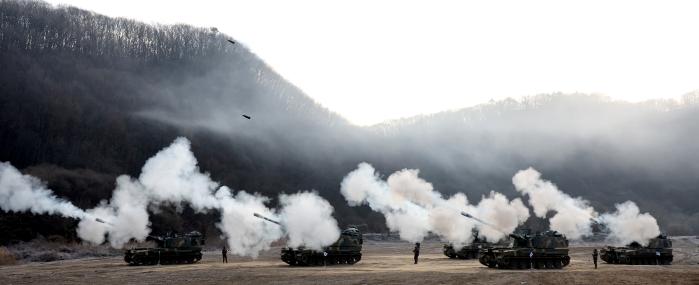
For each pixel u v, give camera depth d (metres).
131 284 40.16
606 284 38.47
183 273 47.59
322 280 41.22
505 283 39.06
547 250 52.62
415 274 45.25
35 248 78.62
